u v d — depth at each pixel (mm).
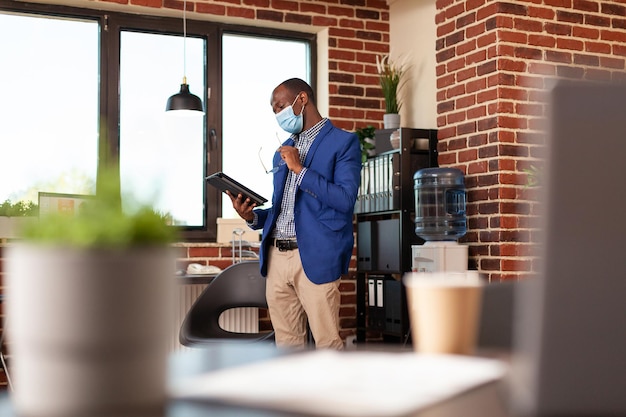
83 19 5086
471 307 862
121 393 610
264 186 5516
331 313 3266
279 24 5520
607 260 553
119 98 5129
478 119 4715
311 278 3236
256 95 5551
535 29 4699
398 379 766
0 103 4852
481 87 4707
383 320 5047
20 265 609
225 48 5477
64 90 5008
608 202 550
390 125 5395
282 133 5590
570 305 562
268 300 3430
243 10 5383
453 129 4914
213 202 5324
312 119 3416
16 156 4855
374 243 5156
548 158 558
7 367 4176
